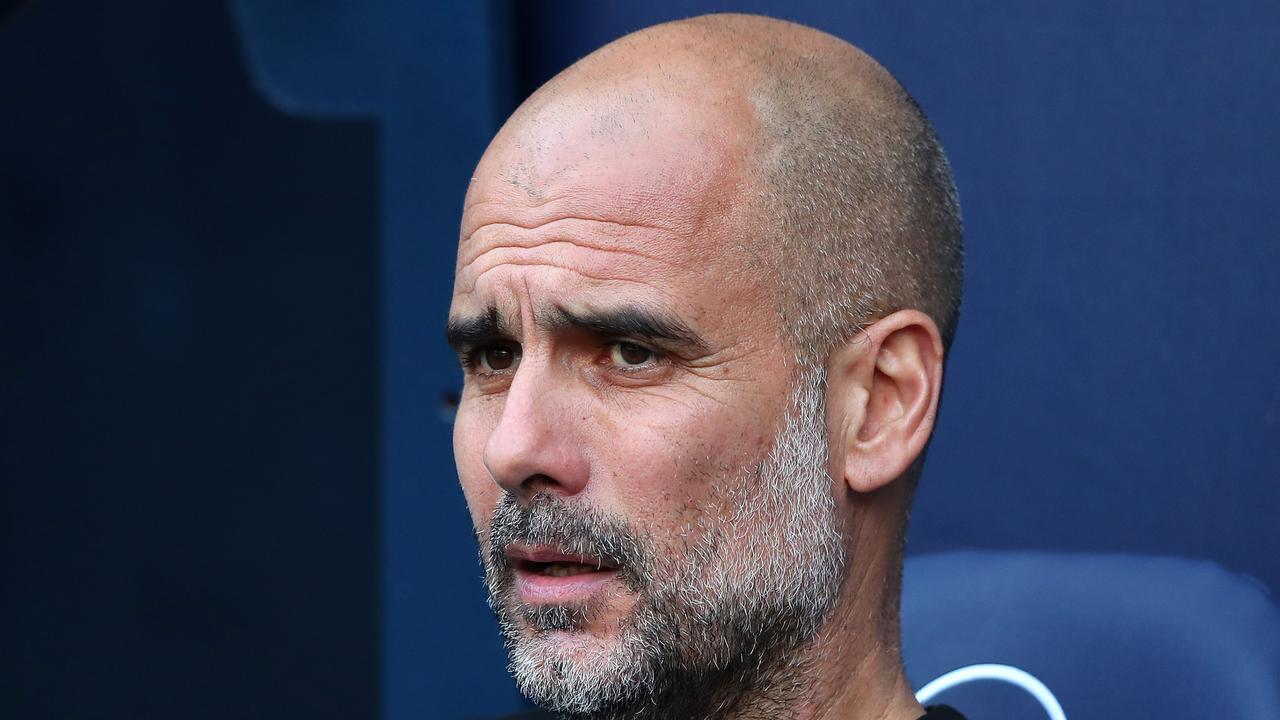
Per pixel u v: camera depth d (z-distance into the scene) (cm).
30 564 905
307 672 888
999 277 702
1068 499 684
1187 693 551
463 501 868
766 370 426
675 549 418
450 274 866
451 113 859
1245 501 643
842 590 455
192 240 895
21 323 904
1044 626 586
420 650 876
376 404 880
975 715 582
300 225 886
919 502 721
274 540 891
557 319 414
